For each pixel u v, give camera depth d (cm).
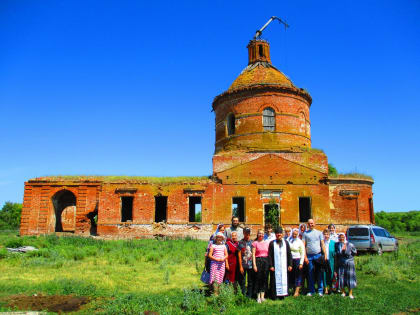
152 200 2802
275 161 2794
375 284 1225
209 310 905
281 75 3275
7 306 936
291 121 3006
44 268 1511
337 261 1099
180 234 2711
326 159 2798
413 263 1622
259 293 1017
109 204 2822
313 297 1041
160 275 1391
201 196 2759
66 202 3203
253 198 2725
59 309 916
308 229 1130
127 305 909
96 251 1989
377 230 2095
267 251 1050
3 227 6172
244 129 2994
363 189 2770
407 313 897
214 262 1038
